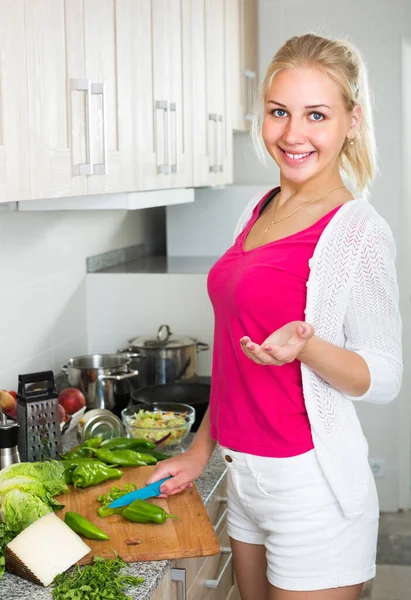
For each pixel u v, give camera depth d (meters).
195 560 1.74
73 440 2.27
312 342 1.33
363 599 2.82
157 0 2.29
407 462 4.08
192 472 1.74
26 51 1.52
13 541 1.45
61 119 1.68
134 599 1.35
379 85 3.85
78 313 3.03
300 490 1.47
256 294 1.44
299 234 1.45
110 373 2.50
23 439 1.90
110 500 1.73
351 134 1.52
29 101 1.53
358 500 1.48
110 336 3.12
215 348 1.58
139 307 3.09
